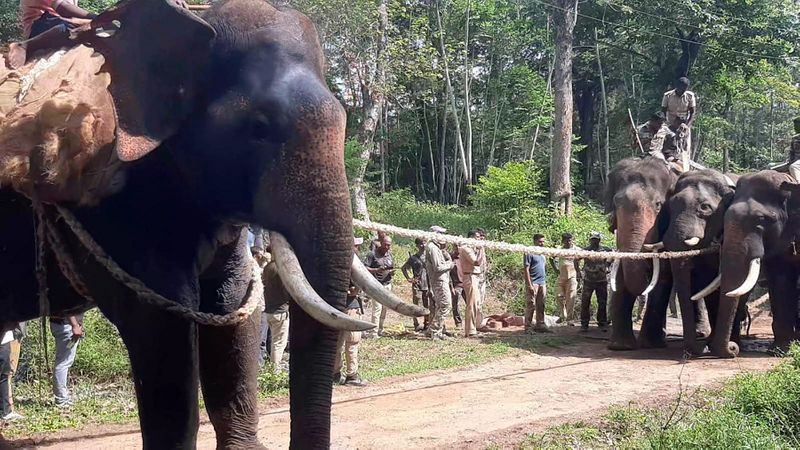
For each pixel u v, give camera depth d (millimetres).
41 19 4734
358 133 23938
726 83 32188
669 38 31781
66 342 7820
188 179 3900
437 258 12867
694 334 10812
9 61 4230
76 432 6875
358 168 22719
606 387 8547
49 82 3939
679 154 13516
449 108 37875
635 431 6449
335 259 3428
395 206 28453
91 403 8000
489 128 37344
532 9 35188
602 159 40344
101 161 3928
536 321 14047
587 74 39312
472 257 13188
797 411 6461
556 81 24359
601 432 6438
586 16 31562
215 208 3875
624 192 11539
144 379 3992
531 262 13984
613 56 35938
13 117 3873
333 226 3453
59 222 4113
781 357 10414
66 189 3920
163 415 3990
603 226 22312
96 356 9320
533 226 22516
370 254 12555
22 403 7941
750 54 29703
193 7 4152
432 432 6621
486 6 36344
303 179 3498
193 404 4078
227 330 4762
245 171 3670
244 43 3730
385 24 23297
